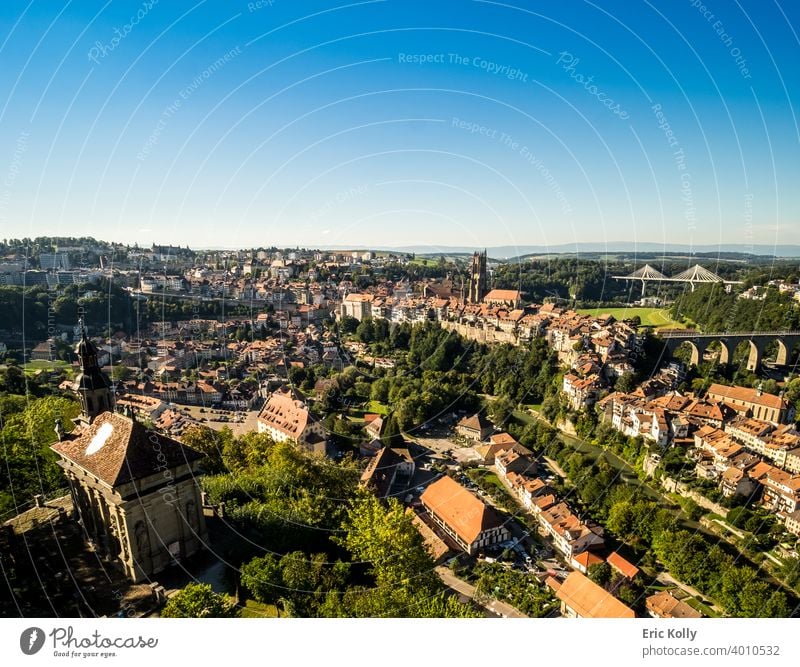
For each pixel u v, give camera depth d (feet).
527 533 393.09
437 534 373.20
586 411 554.87
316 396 636.48
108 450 201.77
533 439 544.21
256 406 625.82
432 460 522.06
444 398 630.33
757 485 396.57
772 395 532.73
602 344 634.43
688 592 316.60
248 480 276.41
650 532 369.30
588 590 292.81
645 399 530.68
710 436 465.47
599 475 452.35
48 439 289.12
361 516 239.71
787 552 337.52
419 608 196.44
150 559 198.90
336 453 497.46
